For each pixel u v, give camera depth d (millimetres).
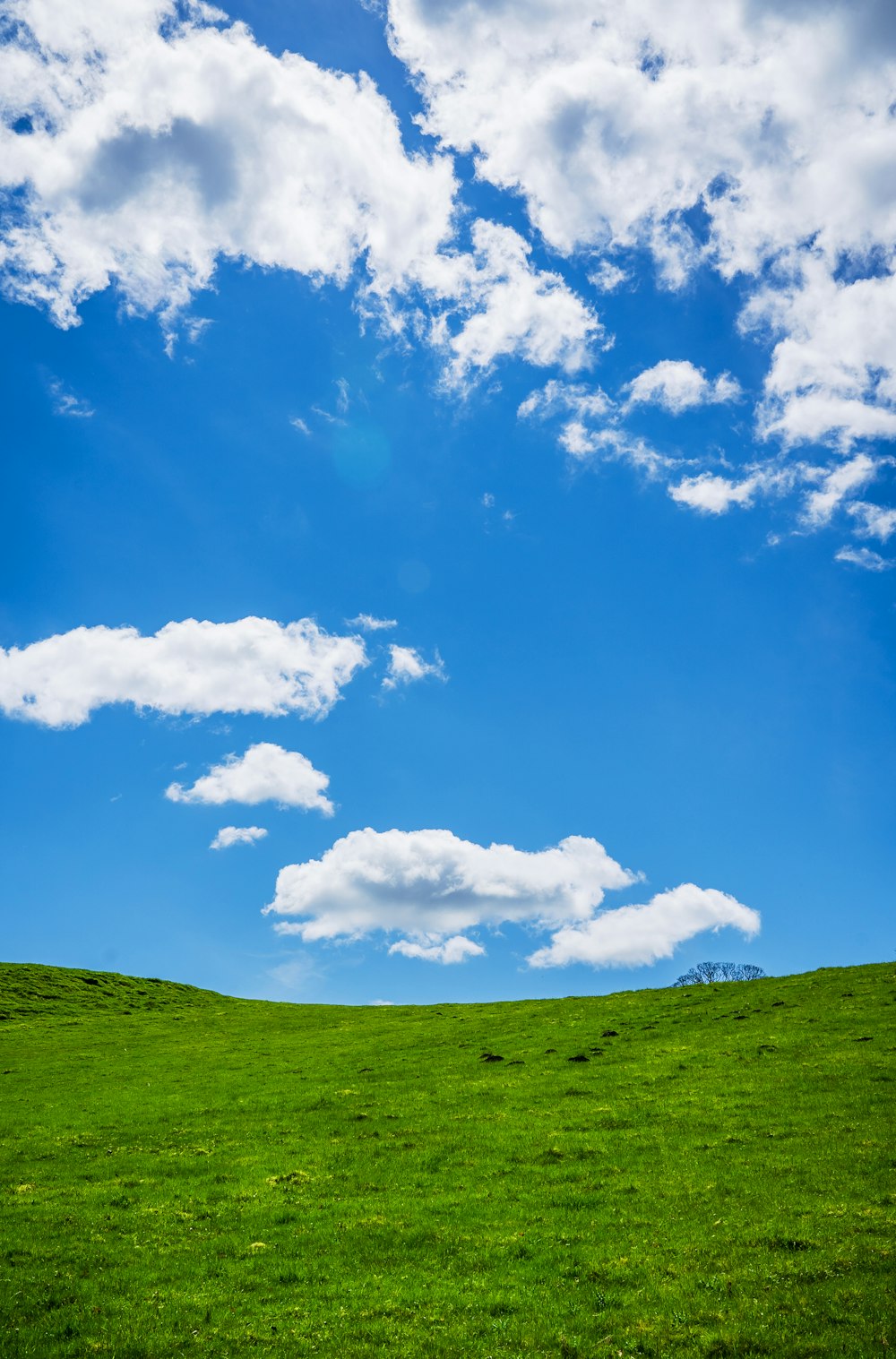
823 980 69500
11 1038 76938
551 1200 30953
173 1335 23031
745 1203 28797
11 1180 37250
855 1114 36656
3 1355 22312
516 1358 20781
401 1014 84375
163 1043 74000
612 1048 55000
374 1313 23641
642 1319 22094
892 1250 24156
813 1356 19625
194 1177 36438
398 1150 38281
